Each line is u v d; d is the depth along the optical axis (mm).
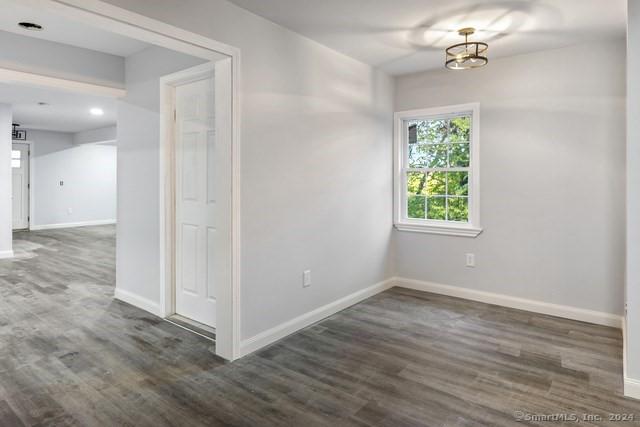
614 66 3402
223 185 2771
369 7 2783
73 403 2258
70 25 3176
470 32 3230
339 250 3852
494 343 3104
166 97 3572
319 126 3539
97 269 5680
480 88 4062
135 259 3992
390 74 4500
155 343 3094
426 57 3906
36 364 2730
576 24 3074
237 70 2738
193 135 3463
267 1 2678
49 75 3516
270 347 3031
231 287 2779
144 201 3852
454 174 4402
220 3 2613
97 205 11141
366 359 2828
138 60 3832
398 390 2406
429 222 4578
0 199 6371
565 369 2668
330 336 3252
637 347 2293
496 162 4008
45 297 4297
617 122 3406
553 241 3742
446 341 3145
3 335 3232
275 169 3102
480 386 2451
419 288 4598
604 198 3484
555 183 3707
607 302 3500
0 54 3254
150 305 3826
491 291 4113
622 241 3424
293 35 3227
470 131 4223
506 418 2119
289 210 3254
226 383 2486
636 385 2295
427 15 2922
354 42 3479
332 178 3723
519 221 3912
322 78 3553
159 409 2203
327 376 2580
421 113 4445
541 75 3730
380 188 4449
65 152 10445
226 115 2727
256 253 2971
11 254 6508
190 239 3553
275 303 3156
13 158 9656
